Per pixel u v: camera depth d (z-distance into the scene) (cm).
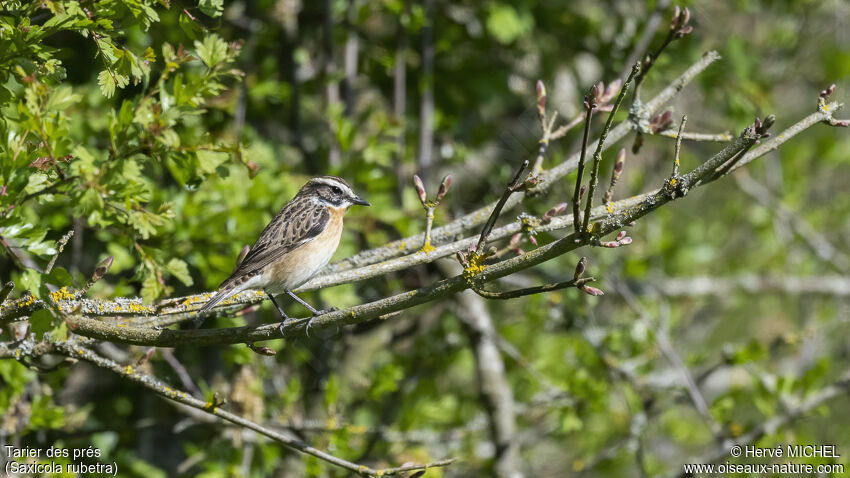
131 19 705
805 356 1656
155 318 830
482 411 1519
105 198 684
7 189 655
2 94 671
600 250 1512
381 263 862
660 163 1723
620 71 1515
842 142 1938
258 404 1189
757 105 1569
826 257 1834
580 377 1316
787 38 1845
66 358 805
